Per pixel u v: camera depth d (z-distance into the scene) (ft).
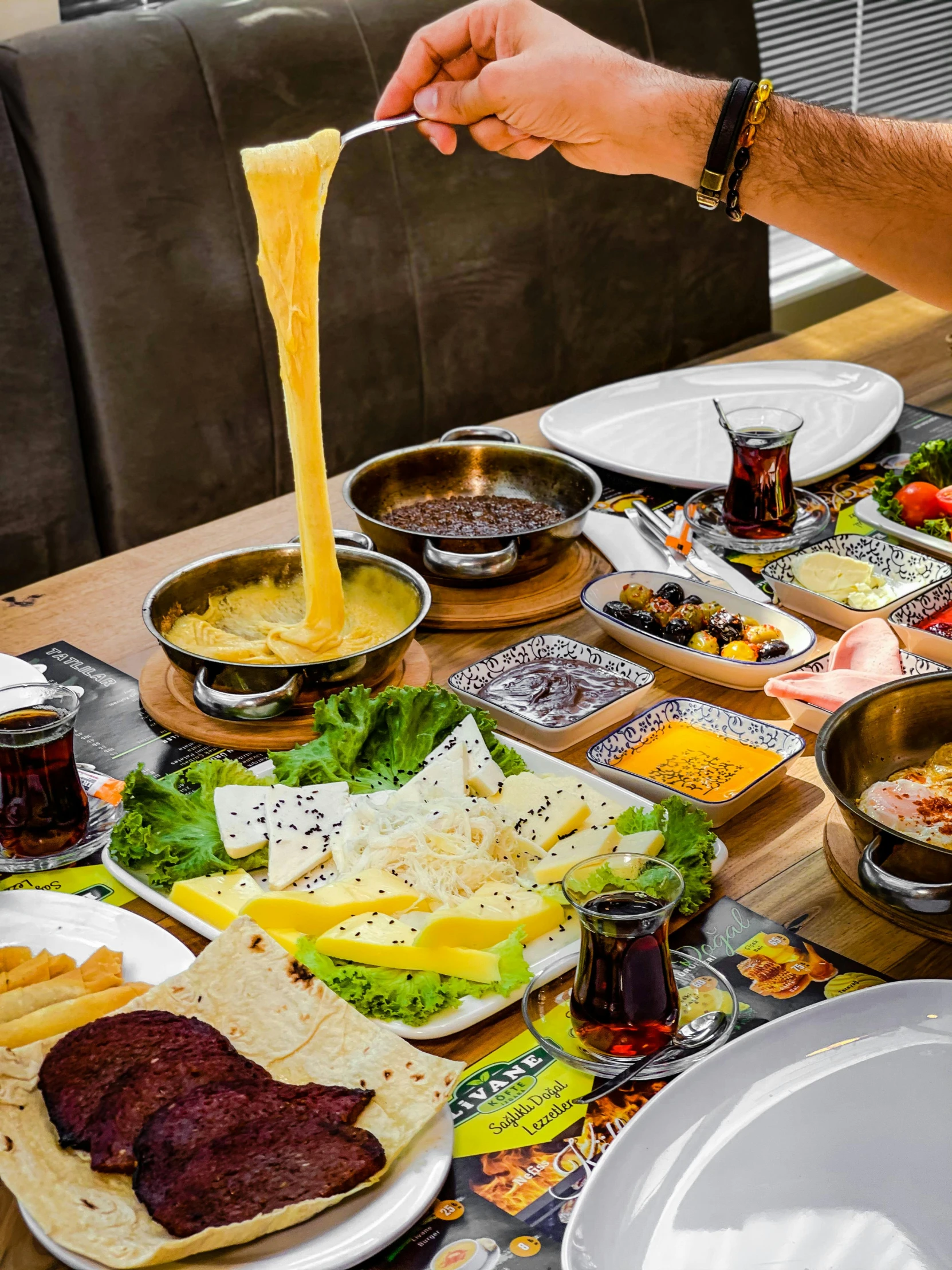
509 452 6.25
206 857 3.82
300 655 4.86
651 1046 3.13
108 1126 2.74
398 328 9.53
